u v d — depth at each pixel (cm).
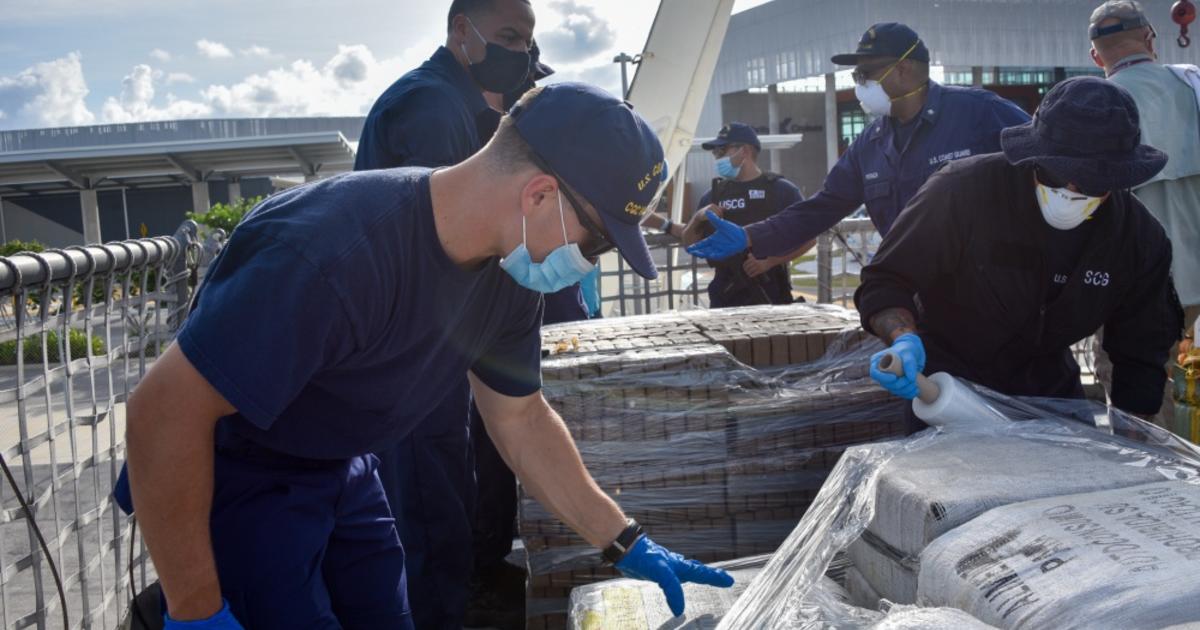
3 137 2998
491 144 154
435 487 279
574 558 253
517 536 380
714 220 378
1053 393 246
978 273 228
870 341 274
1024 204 220
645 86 616
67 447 537
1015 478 167
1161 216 380
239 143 1750
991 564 143
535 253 154
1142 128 373
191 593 149
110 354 273
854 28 3033
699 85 616
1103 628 122
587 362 253
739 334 276
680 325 299
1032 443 188
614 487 253
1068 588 130
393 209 150
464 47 327
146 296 297
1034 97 3559
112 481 279
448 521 282
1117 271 226
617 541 193
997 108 332
